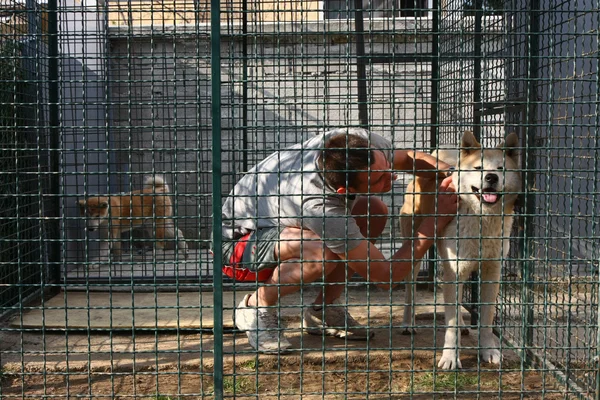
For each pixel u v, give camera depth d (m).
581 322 3.83
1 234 4.30
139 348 3.75
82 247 6.41
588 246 3.39
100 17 6.11
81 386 3.20
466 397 3.07
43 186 5.09
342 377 3.32
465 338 3.95
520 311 3.79
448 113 5.26
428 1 5.93
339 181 3.19
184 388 3.15
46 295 5.03
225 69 6.48
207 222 6.23
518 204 3.75
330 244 3.20
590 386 2.95
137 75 6.62
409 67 6.09
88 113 6.36
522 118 3.66
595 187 2.79
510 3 3.96
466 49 4.71
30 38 4.87
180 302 4.73
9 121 4.44
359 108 4.65
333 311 3.92
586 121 4.04
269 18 6.40
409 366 3.48
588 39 3.99
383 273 3.13
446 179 3.56
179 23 7.18
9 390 3.13
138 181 7.06
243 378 3.28
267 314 3.58
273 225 3.57
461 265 3.49
